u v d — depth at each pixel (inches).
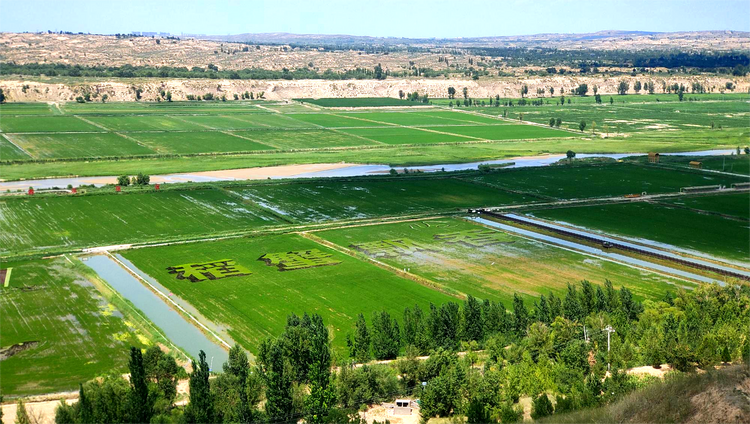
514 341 4397.1
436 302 5334.6
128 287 5674.2
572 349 3954.2
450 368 3841.0
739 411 2844.5
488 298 5408.5
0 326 4854.8
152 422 3191.4
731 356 4010.8
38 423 3452.3
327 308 5226.4
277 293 5521.7
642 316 4633.4
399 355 4389.8
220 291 5570.9
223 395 3548.2
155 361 3769.7
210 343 4653.1
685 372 3737.7
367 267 6166.3
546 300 4881.9
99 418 3174.2
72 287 5620.1
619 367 3941.9
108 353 4463.6
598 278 5910.4
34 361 4340.6
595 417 3125.0
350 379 3725.4
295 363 3786.9
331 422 3361.2
